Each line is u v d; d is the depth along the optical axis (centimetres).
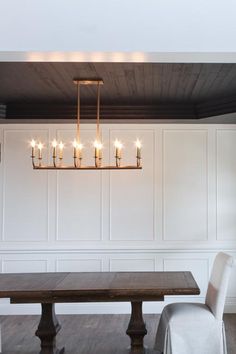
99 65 352
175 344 361
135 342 393
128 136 557
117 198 556
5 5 249
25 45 248
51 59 262
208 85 416
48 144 558
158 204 555
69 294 356
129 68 360
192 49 247
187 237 554
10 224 555
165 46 247
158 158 558
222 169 557
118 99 476
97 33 248
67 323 505
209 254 552
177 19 248
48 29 248
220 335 365
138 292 358
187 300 546
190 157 557
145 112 504
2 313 548
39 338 418
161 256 552
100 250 552
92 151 555
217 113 479
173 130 557
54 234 554
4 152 558
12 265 553
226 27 247
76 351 414
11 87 422
